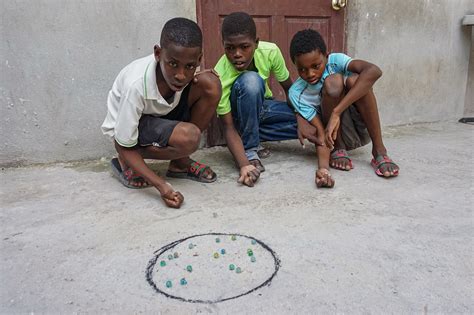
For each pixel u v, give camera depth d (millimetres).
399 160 2574
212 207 1890
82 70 2543
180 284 1318
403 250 1491
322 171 2150
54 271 1398
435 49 3604
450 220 1729
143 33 2615
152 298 1250
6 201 2002
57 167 2551
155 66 1836
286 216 1780
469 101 3875
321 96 2336
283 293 1258
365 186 2123
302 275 1347
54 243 1586
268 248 1521
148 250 1525
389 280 1312
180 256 1480
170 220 1767
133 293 1276
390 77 3467
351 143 2486
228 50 2230
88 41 2516
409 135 3279
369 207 1862
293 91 2443
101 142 2689
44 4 2389
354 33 3215
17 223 1759
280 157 2686
